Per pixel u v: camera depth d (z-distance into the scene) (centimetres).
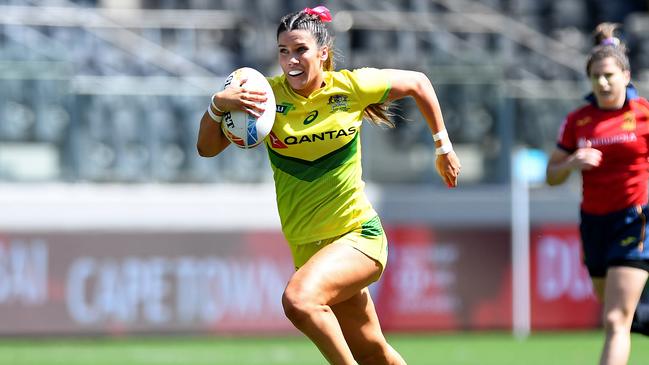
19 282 4000
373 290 4241
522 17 6062
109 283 4062
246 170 4428
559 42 6009
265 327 4159
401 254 4294
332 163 1841
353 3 5769
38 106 4256
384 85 1847
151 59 5094
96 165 4303
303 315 1739
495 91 4556
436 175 4447
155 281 4097
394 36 5384
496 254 4366
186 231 4138
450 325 4300
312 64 1798
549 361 3453
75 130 4288
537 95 4609
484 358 3534
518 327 4328
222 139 1877
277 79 1859
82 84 4319
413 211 4350
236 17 5534
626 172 2155
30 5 5431
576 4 6175
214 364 3350
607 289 2109
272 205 4216
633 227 2134
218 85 4494
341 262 1803
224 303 4141
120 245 4084
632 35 5694
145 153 4369
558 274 4384
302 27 1795
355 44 5338
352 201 1859
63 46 4950
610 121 2177
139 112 4384
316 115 1827
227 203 4175
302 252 1905
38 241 4028
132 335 4069
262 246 4191
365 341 1955
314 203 1853
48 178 4238
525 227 4356
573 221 4431
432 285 4300
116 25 5178
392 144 4444
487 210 4406
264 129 1798
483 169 4512
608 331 2066
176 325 4097
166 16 5441
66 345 3888
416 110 4491
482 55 5169
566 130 2258
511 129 4556
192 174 4397
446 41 5466
